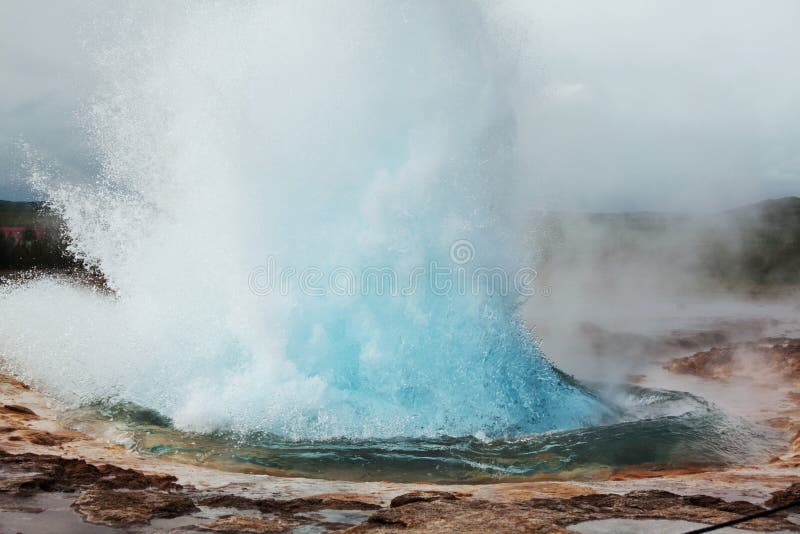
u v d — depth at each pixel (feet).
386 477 20.59
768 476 19.04
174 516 14.34
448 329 29.04
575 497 15.87
